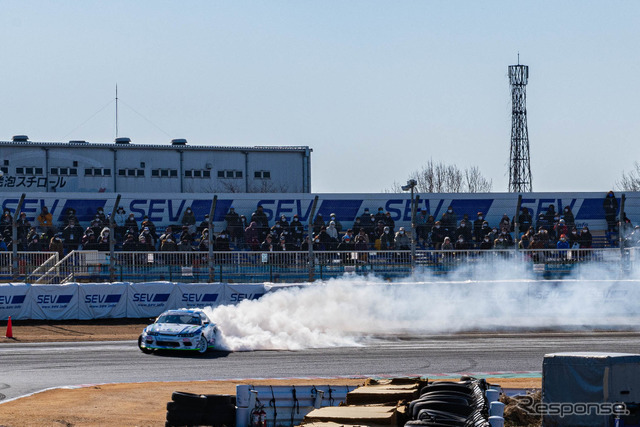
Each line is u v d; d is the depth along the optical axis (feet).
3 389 98.99
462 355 136.05
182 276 191.11
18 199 221.66
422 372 117.80
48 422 78.13
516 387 102.53
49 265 190.60
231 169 315.58
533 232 214.07
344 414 70.79
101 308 180.86
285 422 78.89
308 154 324.19
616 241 239.30
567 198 246.88
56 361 125.70
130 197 230.89
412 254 188.03
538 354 137.39
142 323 179.22
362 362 127.54
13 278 187.52
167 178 307.78
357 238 205.46
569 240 215.72
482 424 63.36
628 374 70.49
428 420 67.72
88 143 299.99
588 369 70.18
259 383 105.50
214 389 100.83
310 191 325.01
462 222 215.92
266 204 238.27
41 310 178.09
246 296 181.47
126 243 197.06
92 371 115.75
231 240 216.54
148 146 305.73
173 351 138.51
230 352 139.13
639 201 245.24
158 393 97.81
